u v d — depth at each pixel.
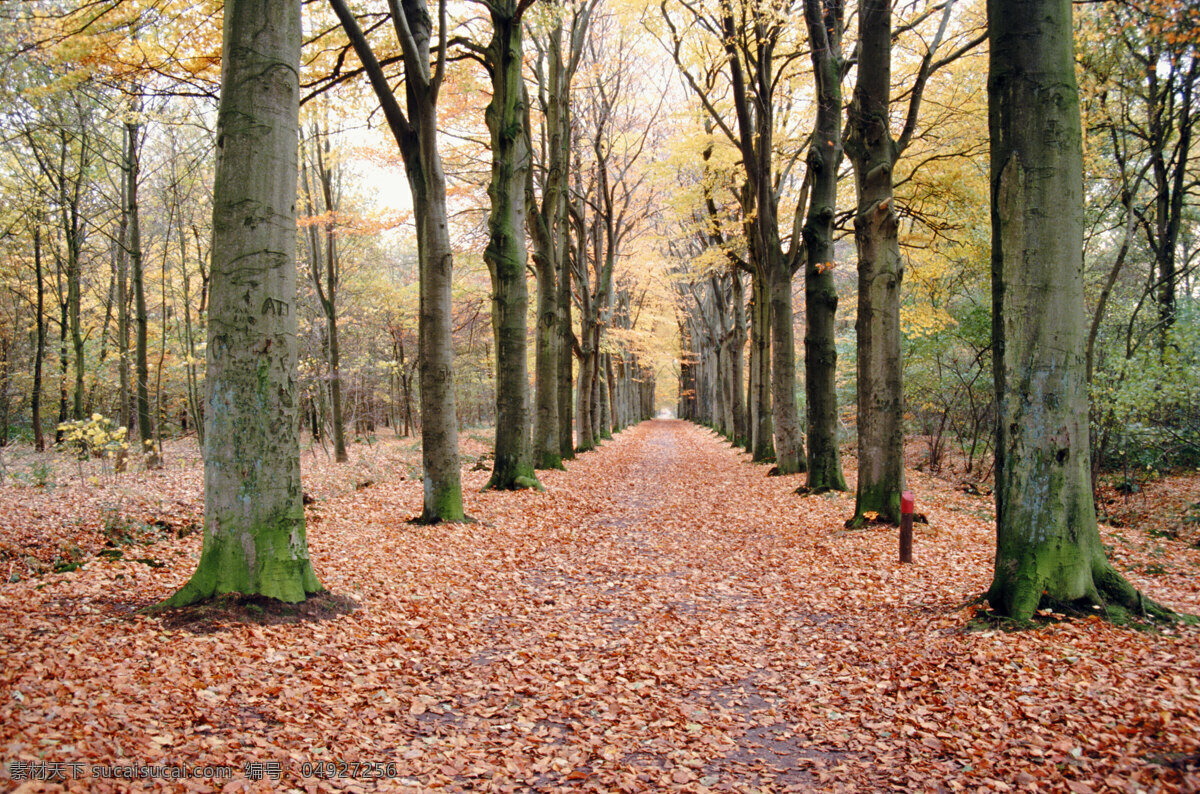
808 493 15.01
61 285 24.28
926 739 4.28
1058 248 5.71
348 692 4.91
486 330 36.81
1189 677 4.39
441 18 9.81
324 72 12.49
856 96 10.96
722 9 13.73
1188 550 9.19
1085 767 3.63
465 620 6.98
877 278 11.00
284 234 6.32
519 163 15.07
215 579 6.11
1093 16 11.82
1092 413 14.07
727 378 37.25
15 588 6.61
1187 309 16.09
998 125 5.96
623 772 4.12
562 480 17.94
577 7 18.17
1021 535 5.87
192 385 23.36
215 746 3.82
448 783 3.88
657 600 8.05
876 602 7.26
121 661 4.72
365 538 9.97
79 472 15.79
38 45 9.64
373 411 44.72
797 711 5.00
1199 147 18.84
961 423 21.39
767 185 17.19
